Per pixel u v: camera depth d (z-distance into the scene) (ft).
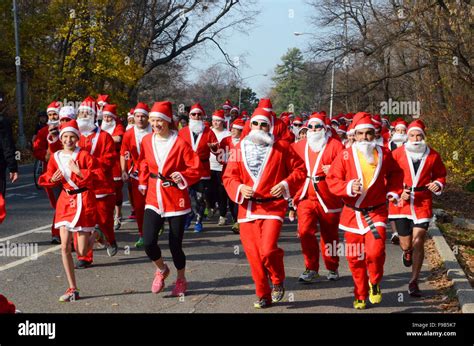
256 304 24.49
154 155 25.99
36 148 35.65
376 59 98.37
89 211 26.08
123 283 28.02
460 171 78.84
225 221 44.21
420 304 25.32
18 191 61.00
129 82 114.11
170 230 25.91
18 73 103.14
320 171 28.53
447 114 82.38
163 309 24.25
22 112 108.68
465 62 81.15
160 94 198.80
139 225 35.35
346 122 67.10
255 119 24.53
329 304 25.17
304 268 31.65
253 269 24.40
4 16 107.96
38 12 113.29
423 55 88.89
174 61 160.15
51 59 110.32
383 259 24.17
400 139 39.29
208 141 40.73
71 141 26.22
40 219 44.29
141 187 26.27
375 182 24.21
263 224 24.45
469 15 83.51
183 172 25.68
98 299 25.45
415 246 27.09
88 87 115.03
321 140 28.86
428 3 84.48
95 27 109.50
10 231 39.63
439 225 48.80
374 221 24.21
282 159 24.52
